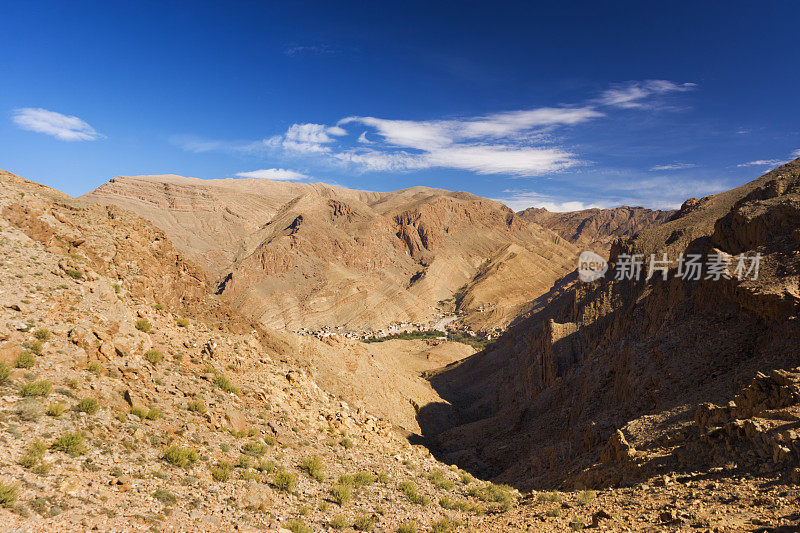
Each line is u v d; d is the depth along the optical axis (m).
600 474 30.94
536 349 114.06
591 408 64.00
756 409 25.80
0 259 26.28
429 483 30.05
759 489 17.45
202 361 31.89
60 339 22.56
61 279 27.31
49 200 39.75
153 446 19.81
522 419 82.69
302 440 29.20
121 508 14.55
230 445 23.41
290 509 19.53
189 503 16.72
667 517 15.89
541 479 46.06
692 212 121.44
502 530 19.80
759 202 62.97
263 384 33.94
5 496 12.40
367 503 23.17
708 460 23.75
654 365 52.47
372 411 85.62
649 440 32.12
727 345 45.53
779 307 42.06
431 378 155.88
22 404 17.52
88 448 17.12
